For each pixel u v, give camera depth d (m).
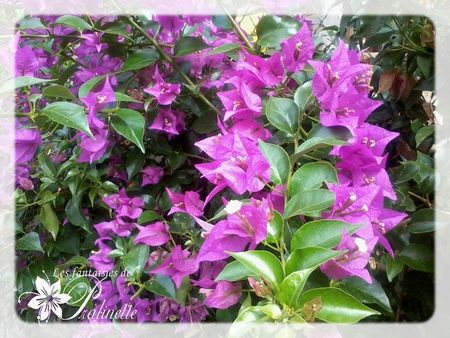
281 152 0.44
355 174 0.48
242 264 0.37
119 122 0.57
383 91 0.71
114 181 0.84
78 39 0.75
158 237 0.66
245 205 0.40
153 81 0.73
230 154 0.47
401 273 0.63
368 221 0.42
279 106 0.50
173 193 0.66
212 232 0.42
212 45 0.70
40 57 0.82
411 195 0.67
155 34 0.69
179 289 0.62
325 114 0.48
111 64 0.76
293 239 0.39
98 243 0.77
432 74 0.66
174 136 0.78
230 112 0.53
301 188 0.43
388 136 0.48
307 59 0.57
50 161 0.78
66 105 0.51
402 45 0.68
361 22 0.69
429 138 0.68
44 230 0.84
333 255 0.35
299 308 0.34
